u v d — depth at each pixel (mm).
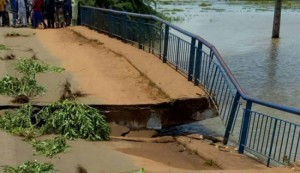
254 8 55531
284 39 30172
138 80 11664
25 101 9461
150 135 9695
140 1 30406
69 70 12664
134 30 16000
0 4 22938
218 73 10180
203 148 9164
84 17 22719
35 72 12094
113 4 27750
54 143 7605
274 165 8664
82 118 8438
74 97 9953
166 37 13023
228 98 9922
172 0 71188
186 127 11477
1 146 7312
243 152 9250
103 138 8508
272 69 21016
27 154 7121
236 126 11297
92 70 12633
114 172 6637
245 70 20906
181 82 11172
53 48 15906
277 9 30422
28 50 15344
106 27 19219
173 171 6875
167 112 9875
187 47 11688
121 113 9594
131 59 13516
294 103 15789
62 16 23578
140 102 9789
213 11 52594
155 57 13867
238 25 38594
